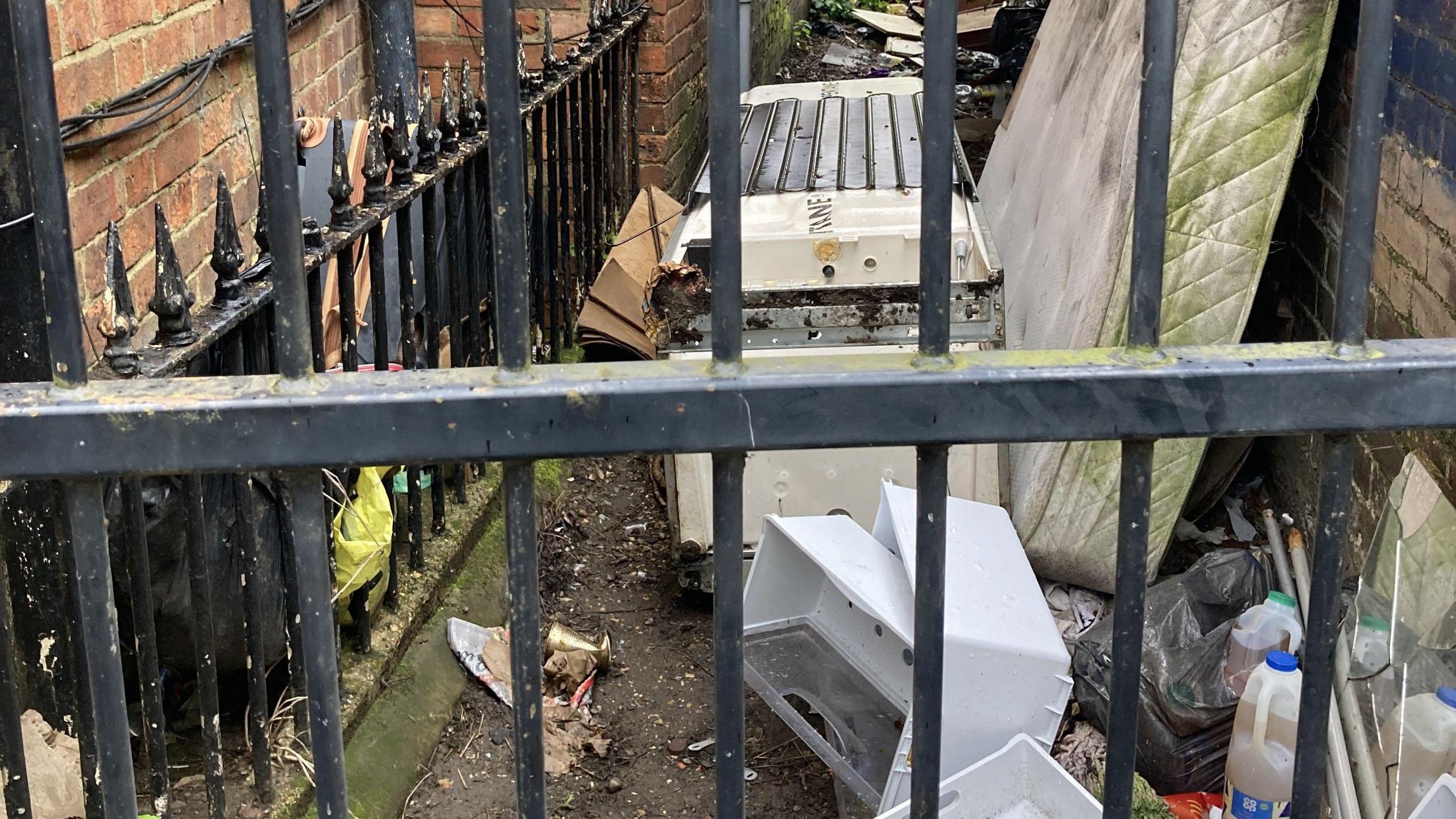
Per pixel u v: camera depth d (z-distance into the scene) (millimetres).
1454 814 2080
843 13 14195
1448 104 2809
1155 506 3457
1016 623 2605
